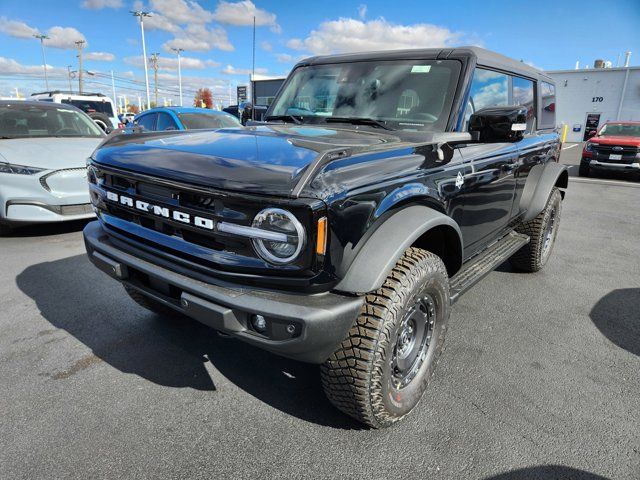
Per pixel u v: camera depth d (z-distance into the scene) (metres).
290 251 1.84
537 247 4.53
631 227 7.23
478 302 4.07
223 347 3.17
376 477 2.07
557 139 4.92
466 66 2.95
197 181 1.98
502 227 3.79
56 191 5.38
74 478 2.02
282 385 2.75
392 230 2.10
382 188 2.08
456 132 2.81
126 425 2.37
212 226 1.96
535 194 4.22
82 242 5.53
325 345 1.90
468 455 2.21
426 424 2.43
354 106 3.17
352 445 2.26
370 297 2.10
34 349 3.09
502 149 3.35
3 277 4.36
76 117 6.96
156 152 2.37
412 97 2.99
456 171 2.69
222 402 2.58
